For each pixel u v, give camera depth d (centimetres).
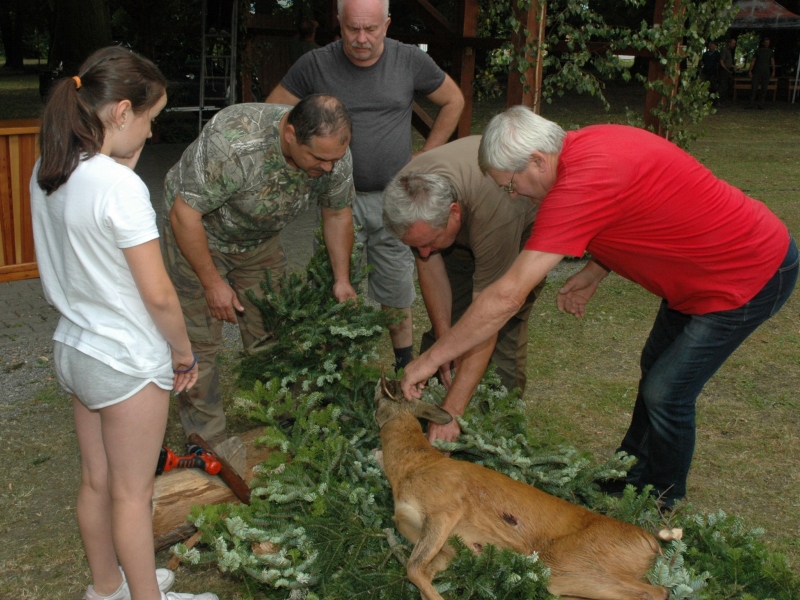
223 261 379
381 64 452
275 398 360
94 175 230
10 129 650
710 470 409
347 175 367
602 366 547
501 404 370
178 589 314
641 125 788
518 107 291
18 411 459
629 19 2273
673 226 299
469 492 277
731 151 1509
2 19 3416
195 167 325
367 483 329
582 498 344
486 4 851
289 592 289
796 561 333
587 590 266
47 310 625
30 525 351
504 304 280
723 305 316
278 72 1480
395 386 323
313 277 417
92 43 1230
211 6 1328
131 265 234
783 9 2309
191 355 264
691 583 268
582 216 276
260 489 304
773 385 515
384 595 272
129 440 251
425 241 313
